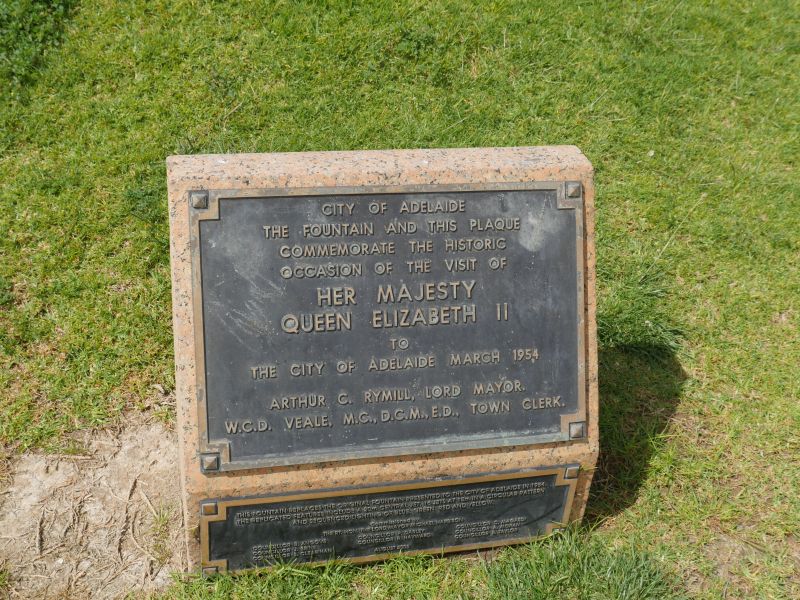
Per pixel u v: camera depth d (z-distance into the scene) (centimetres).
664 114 268
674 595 173
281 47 262
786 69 287
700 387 215
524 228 170
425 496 172
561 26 281
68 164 236
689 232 245
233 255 163
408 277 168
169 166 165
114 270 222
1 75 249
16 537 182
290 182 164
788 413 209
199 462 164
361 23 270
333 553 175
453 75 266
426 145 249
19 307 214
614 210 247
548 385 172
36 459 195
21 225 225
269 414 165
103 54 256
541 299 171
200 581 173
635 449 201
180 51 259
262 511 168
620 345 223
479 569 178
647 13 290
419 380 169
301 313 165
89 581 176
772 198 254
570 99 266
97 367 208
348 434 168
